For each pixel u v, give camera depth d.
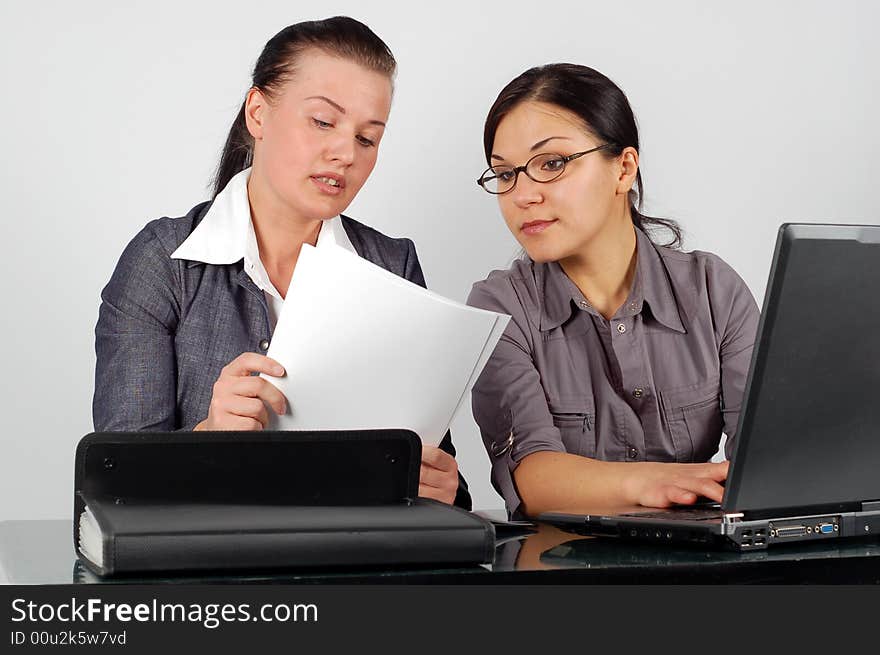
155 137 2.47
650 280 1.93
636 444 1.91
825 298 1.01
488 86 2.65
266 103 1.75
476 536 0.95
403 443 1.06
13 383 2.39
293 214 1.79
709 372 1.91
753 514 1.08
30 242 2.40
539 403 1.83
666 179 2.78
